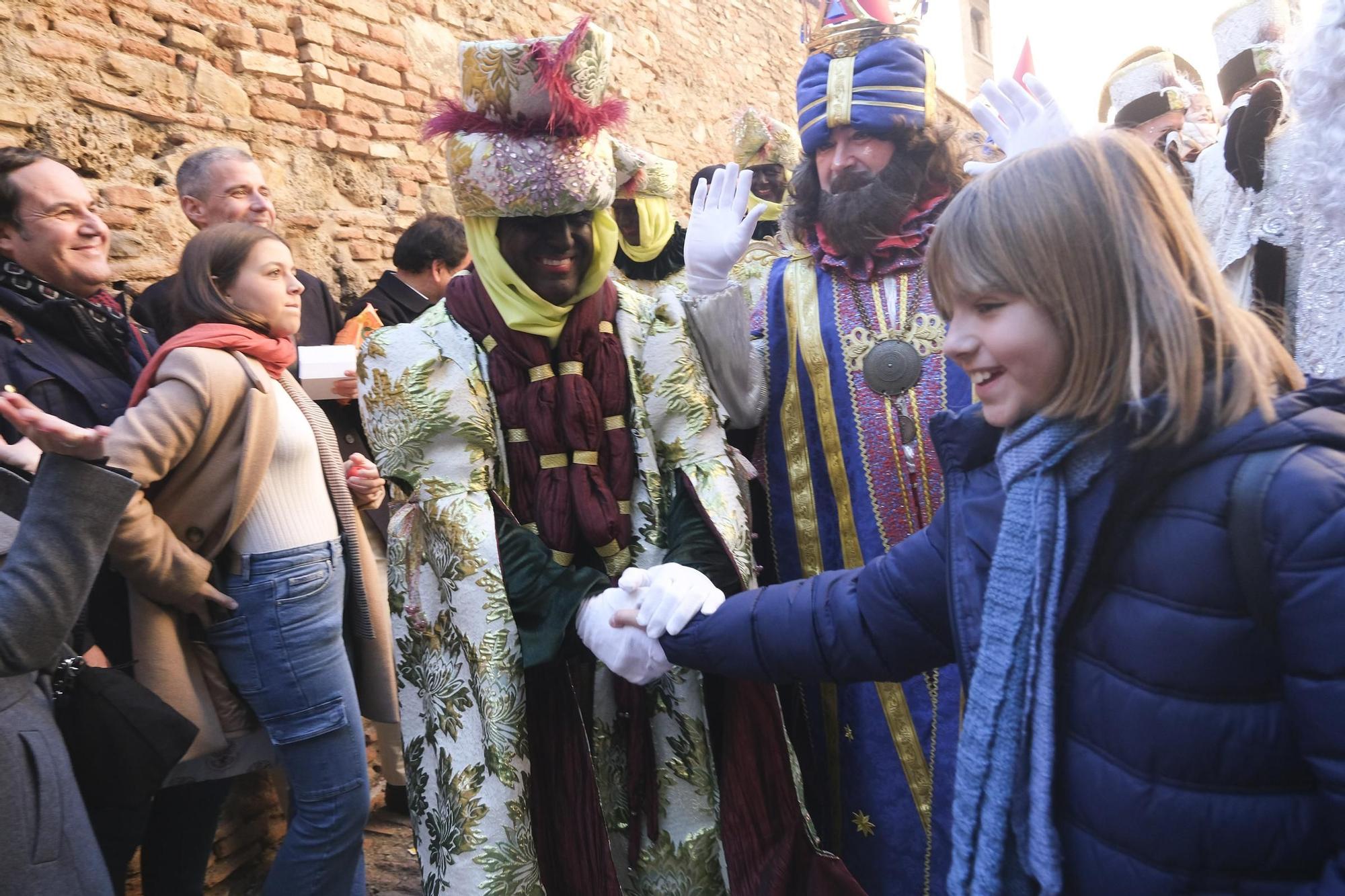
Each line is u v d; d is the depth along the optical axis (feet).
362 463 8.22
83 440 4.77
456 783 5.38
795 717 6.55
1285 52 6.06
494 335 5.61
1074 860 3.32
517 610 5.35
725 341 6.12
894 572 4.17
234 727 6.77
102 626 6.59
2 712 4.85
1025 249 3.21
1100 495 3.23
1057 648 3.36
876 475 6.39
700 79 20.76
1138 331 3.09
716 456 5.86
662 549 5.78
